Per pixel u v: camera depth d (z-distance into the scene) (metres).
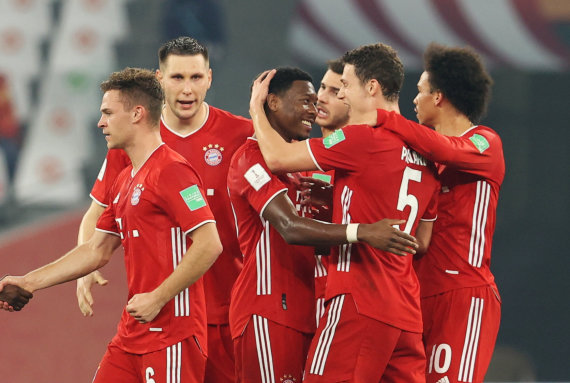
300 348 13.88
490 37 44.09
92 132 35.34
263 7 42.09
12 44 38.59
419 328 13.14
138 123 13.33
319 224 12.55
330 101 16.17
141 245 13.16
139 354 13.17
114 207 13.71
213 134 15.71
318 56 43.97
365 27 43.28
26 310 31.53
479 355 14.60
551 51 45.00
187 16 36.34
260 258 13.84
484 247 14.69
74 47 38.97
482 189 14.48
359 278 12.79
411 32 43.50
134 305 12.62
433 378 14.66
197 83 15.01
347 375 12.69
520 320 51.81
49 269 13.88
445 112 15.11
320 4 42.53
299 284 13.92
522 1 43.44
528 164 52.66
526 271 52.03
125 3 40.25
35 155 34.88
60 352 31.44
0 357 31.11
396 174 12.89
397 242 12.18
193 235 12.94
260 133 13.27
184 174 13.07
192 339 13.19
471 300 14.55
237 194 13.78
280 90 13.99
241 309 13.94
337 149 12.71
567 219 52.44
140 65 37.84
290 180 14.19
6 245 32.06
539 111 52.53
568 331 51.66
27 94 37.59
